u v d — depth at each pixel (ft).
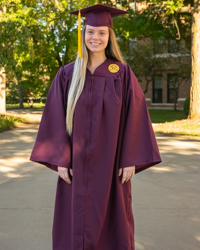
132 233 8.52
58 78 8.53
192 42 45.21
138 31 52.06
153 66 85.46
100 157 7.98
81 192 7.97
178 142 30.86
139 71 85.15
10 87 145.38
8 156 25.25
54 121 8.31
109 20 8.46
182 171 20.34
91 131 7.97
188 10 45.44
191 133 36.19
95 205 7.96
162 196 15.64
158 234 11.65
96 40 8.16
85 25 8.41
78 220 7.95
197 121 43.78
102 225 8.05
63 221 8.50
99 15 8.34
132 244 8.46
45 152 8.32
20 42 49.01
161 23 52.95
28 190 16.71
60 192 8.57
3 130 41.88
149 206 14.32
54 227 8.53
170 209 13.97
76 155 7.99
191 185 17.40
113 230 8.23
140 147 8.20
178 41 60.39
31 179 18.84
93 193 7.96
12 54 50.72
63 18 63.87
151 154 8.16
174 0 41.55
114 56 8.64
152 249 10.60
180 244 10.94
